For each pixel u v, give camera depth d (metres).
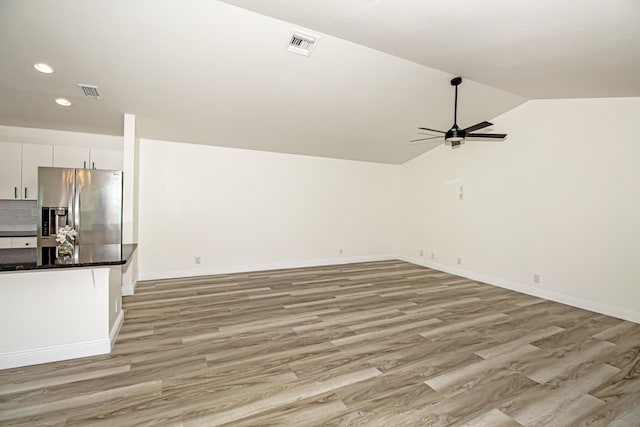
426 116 4.61
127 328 3.04
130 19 2.40
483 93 4.01
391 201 7.20
